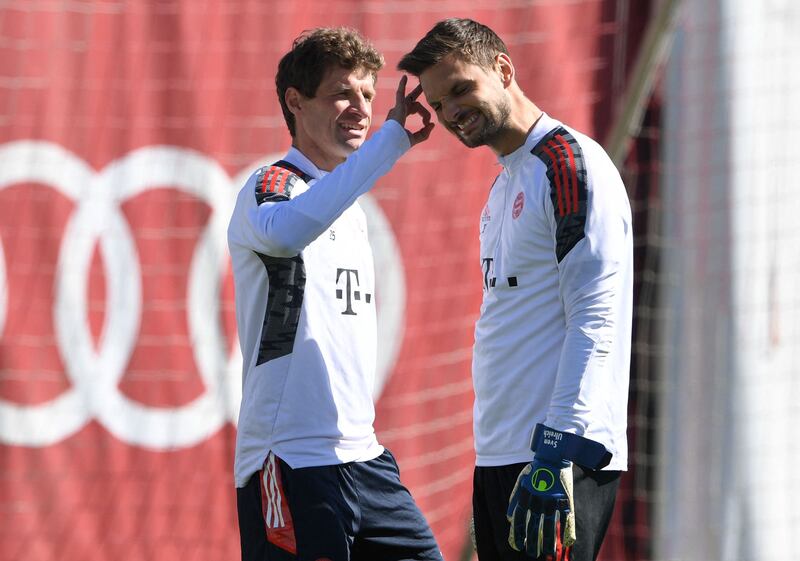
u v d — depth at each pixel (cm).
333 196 904
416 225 1675
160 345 1641
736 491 1678
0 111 1619
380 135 933
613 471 918
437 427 1670
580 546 900
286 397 955
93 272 1636
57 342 1623
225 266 1653
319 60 985
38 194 1627
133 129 1648
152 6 1658
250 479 982
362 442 986
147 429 1634
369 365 1000
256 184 975
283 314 956
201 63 1659
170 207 1650
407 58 916
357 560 1020
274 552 966
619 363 903
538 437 873
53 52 1633
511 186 932
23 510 1603
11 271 1616
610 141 1526
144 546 1625
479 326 964
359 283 999
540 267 909
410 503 1021
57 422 1619
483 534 980
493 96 909
